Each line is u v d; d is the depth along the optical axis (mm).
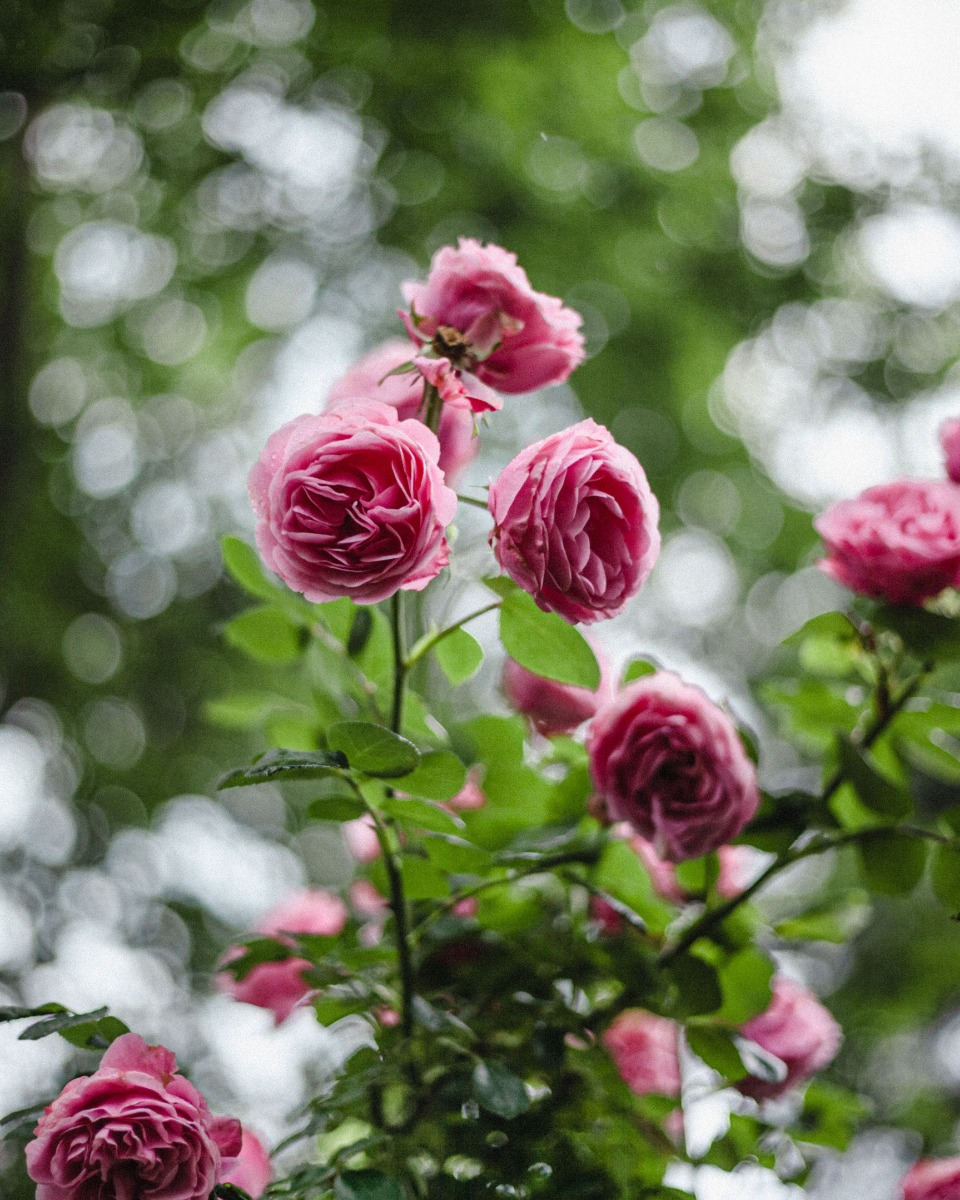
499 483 1605
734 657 8992
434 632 1896
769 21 7969
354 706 2102
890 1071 7594
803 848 2031
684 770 1846
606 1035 2213
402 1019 1886
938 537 2016
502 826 2039
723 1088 2158
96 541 8250
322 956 2004
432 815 1746
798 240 8453
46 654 7934
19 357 6211
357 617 1998
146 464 8539
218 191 7375
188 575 8336
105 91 6320
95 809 8070
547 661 1814
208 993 5844
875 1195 5793
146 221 7645
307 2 6770
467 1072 1832
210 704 2271
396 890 1832
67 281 7867
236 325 8156
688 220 8266
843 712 2145
